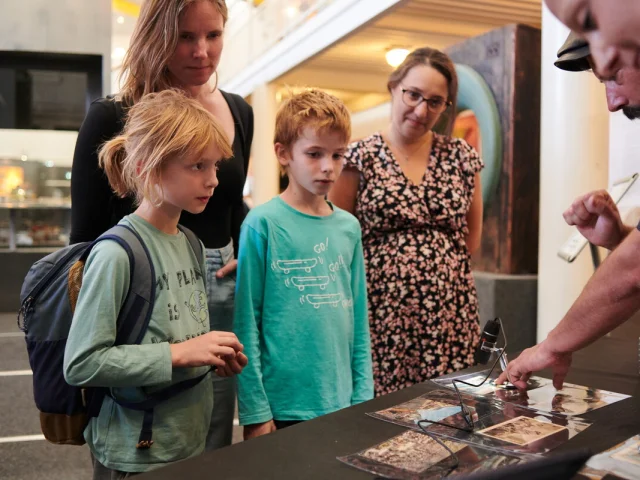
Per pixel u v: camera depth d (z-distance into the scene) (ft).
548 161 9.78
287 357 4.37
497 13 14.11
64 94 22.53
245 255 4.42
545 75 9.78
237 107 4.98
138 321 3.41
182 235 3.86
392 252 5.57
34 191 22.17
